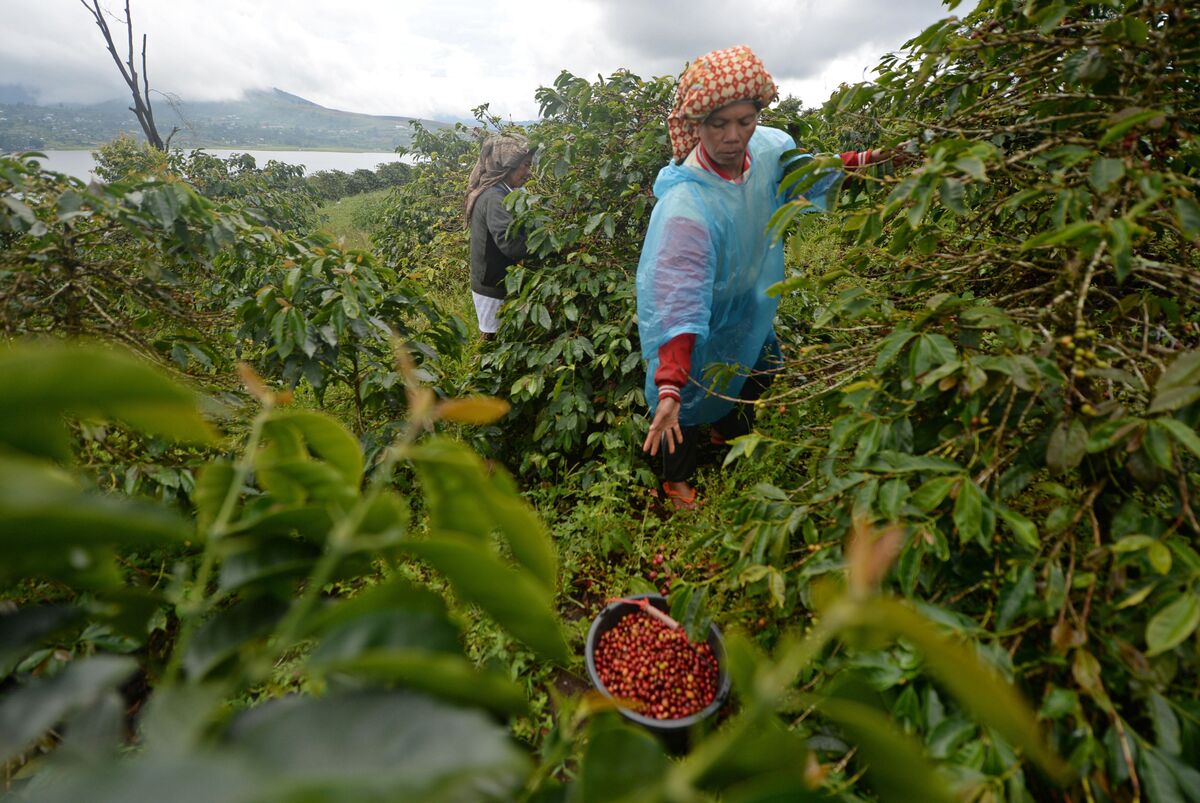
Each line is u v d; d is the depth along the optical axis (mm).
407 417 2547
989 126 1421
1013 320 1073
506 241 3400
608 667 1698
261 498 518
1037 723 803
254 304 2295
